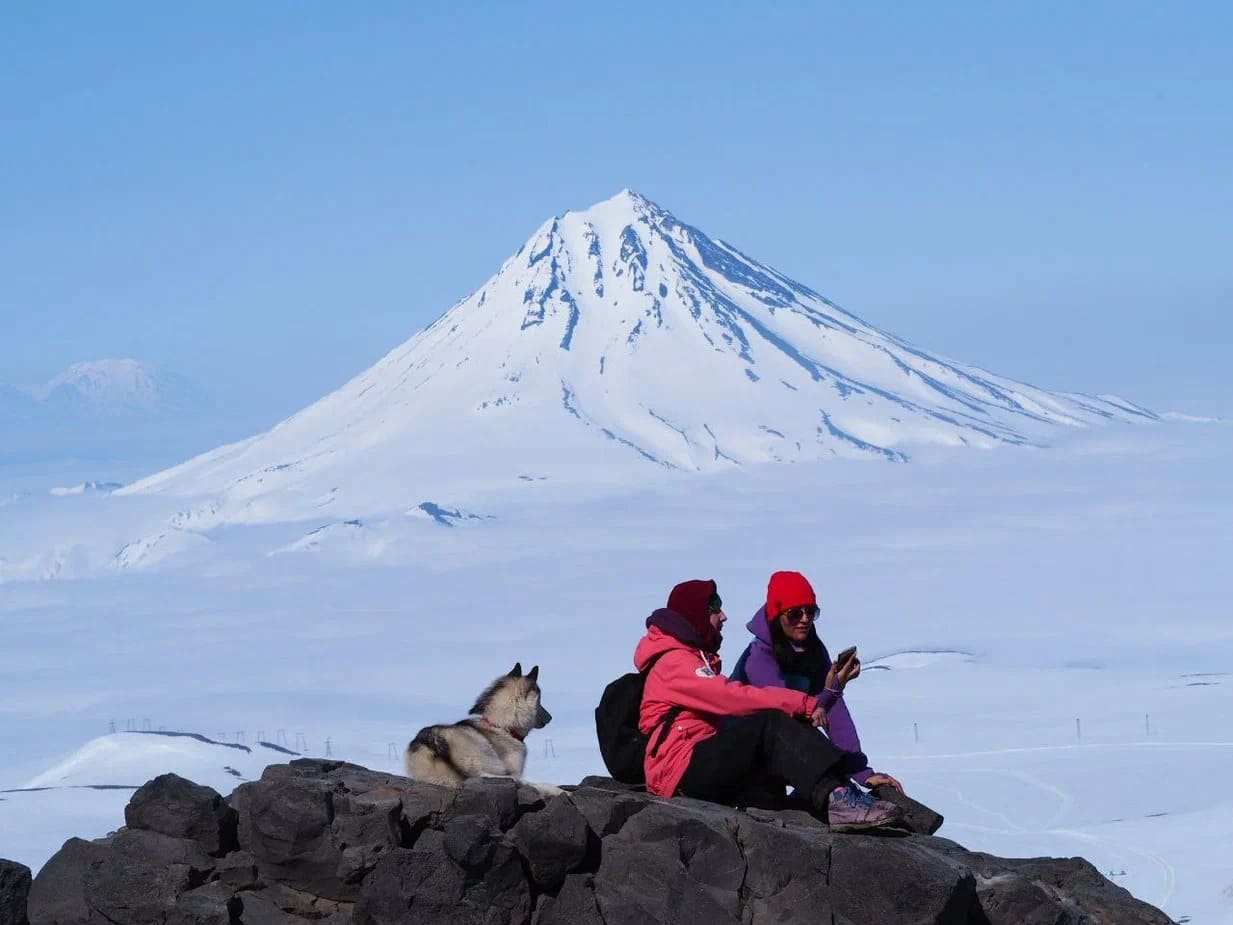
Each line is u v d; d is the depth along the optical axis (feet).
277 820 21.95
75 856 23.04
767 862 21.50
